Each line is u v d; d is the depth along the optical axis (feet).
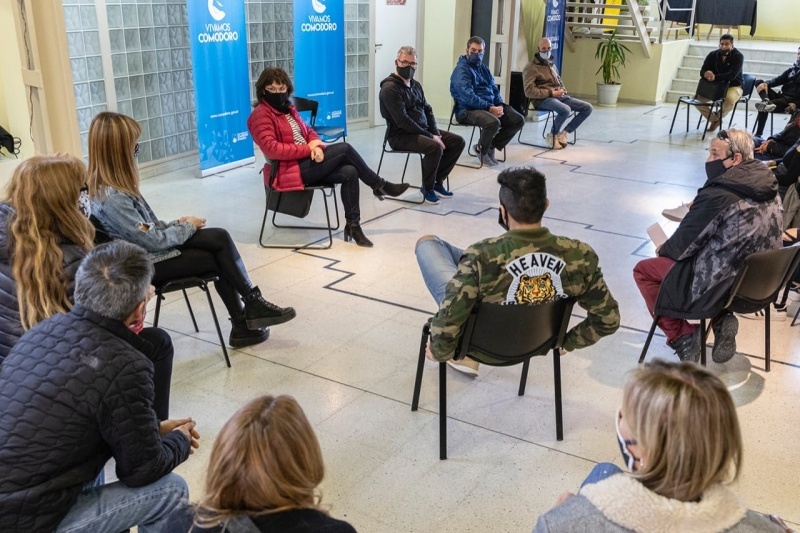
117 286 5.96
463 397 10.63
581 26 37.14
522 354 8.84
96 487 6.27
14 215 7.06
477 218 18.95
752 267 10.21
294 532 4.16
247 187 21.12
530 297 8.27
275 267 15.31
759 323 13.09
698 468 3.93
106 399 5.71
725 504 3.95
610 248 16.85
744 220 10.15
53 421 5.59
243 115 23.02
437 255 10.25
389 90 19.42
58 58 12.32
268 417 4.20
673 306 10.88
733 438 4.00
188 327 12.59
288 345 12.03
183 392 10.55
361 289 14.30
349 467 9.00
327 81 26.02
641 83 36.91
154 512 6.30
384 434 9.70
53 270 6.96
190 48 21.66
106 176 9.88
